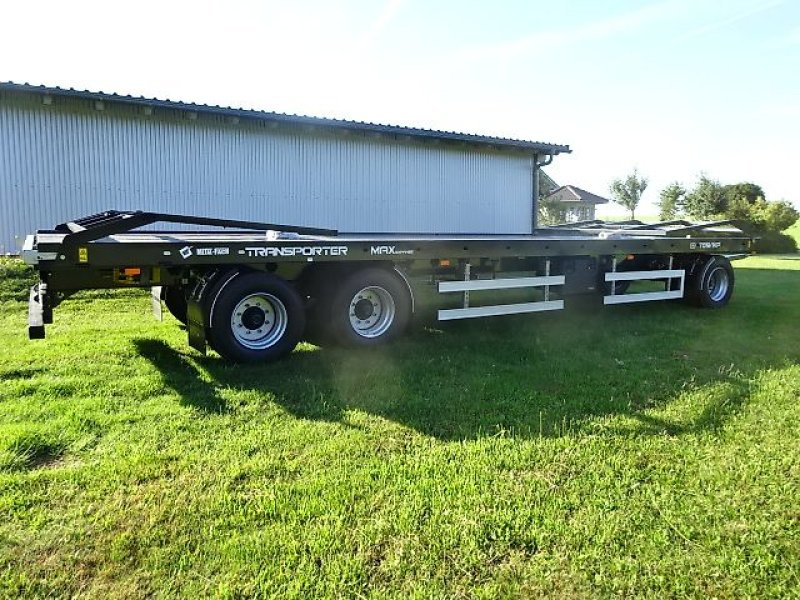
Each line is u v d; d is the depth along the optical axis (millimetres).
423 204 16266
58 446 3689
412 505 2986
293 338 5977
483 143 16578
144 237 6859
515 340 7023
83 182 11844
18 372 5320
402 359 6027
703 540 2727
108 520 2834
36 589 2361
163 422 4156
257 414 4359
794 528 2830
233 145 13266
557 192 50406
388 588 2379
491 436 3947
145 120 12297
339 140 14672
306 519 2861
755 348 6711
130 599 2309
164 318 7949
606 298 8633
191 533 2742
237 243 5531
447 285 6961
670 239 9117
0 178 11156
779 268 19141
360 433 3986
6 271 9852
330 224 14750
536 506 2992
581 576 2465
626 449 3734
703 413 4398
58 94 11102
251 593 2344
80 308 8828
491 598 2328
